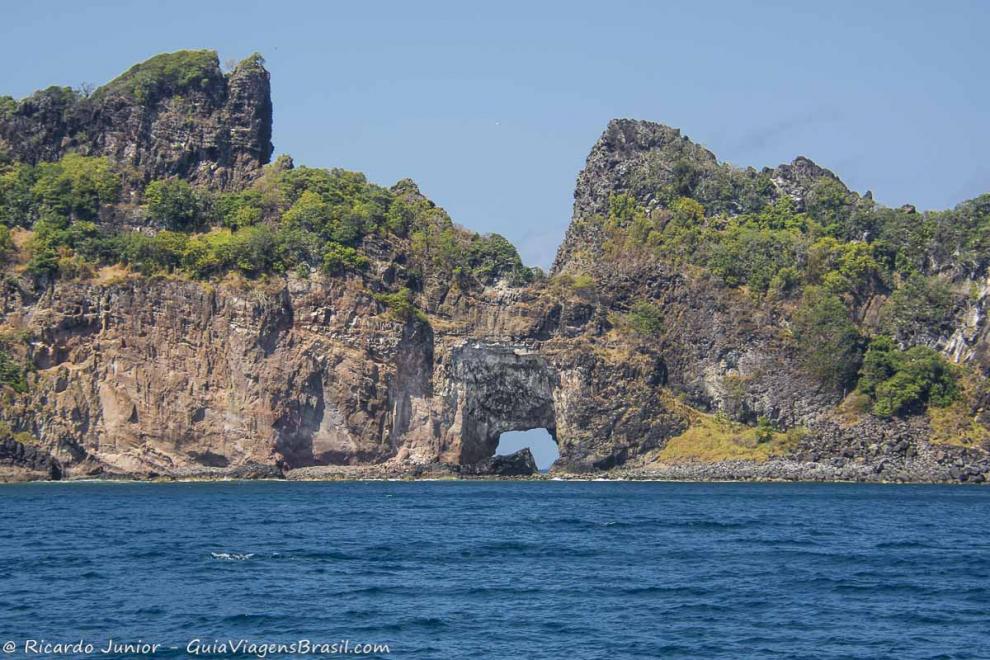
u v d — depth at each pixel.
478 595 166.12
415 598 163.38
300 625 147.00
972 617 155.12
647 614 155.12
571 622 150.00
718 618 153.38
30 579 176.62
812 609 159.12
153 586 171.00
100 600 160.62
